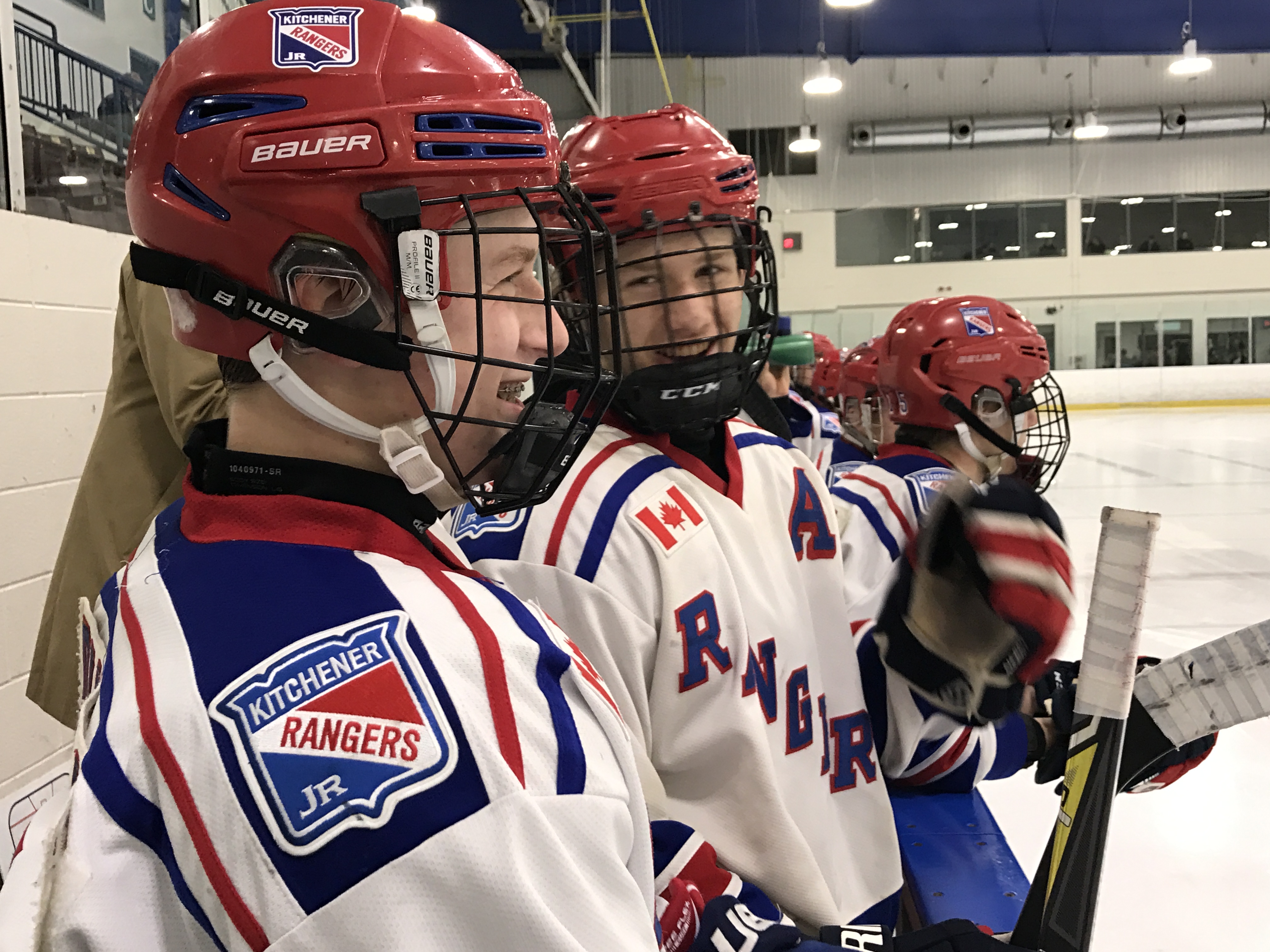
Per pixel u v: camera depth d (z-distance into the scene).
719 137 1.02
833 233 14.79
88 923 0.40
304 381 0.52
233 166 0.50
